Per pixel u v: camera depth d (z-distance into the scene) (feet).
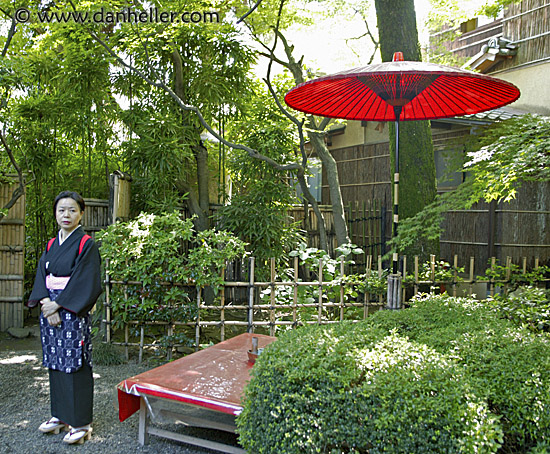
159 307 13.83
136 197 20.24
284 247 21.81
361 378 6.37
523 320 12.22
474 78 8.58
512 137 11.52
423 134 16.16
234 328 17.58
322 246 21.42
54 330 8.86
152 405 8.95
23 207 17.63
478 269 22.86
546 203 22.88
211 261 14.11
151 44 19.47
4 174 17.47
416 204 16.01
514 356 7.00
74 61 19.21
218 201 23.31
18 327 17.51
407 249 16.05
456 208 11.85
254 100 21.98
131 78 21.16
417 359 6.55
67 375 8.89
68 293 8.63
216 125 23.81
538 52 25.03
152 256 13.84
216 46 20.56
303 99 10.00
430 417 5.61
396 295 10.31
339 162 31.17
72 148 21.70
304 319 15.10
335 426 6.04
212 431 9.63
